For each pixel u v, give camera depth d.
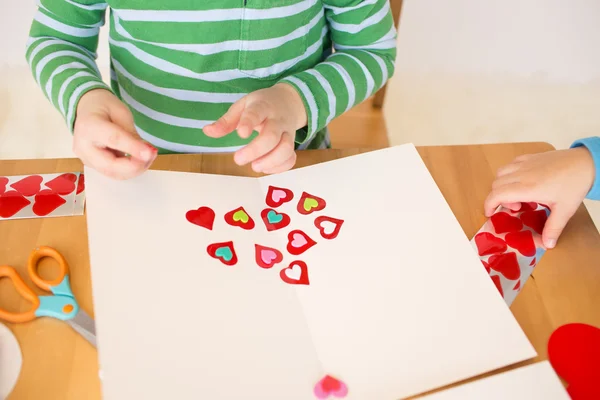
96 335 0.72
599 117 2.12
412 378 0.73
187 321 0.74
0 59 1.95
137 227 0.81
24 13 1.83
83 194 0.88
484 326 0.78
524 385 0.73
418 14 2.12
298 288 0.80
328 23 1.09
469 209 0.91
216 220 0.84
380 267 0.82
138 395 0.69
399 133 2.00
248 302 0.77
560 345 0.79
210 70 1.02
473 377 0.75
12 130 1.85
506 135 2.03
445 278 0.82
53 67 0.94
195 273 0.79
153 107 1.07
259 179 0.91
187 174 0.89
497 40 2.19
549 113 2.12
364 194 0.90
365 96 1.03
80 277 0.81
